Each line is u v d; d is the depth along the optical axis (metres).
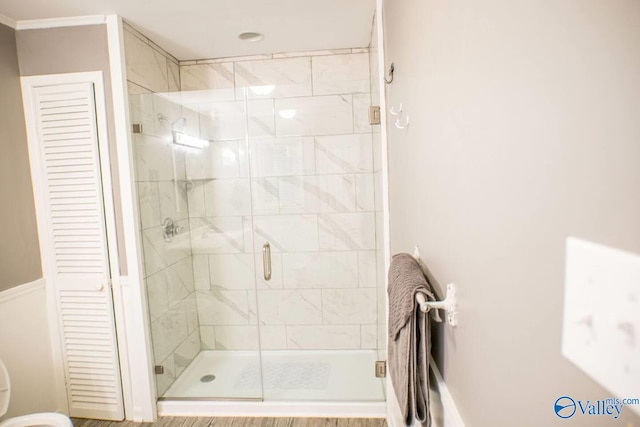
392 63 1.54
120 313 2.08
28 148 2.02
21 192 1.97
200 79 2.69
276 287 2.70
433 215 0.92
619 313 0.28
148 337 2.12
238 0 1.85
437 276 0.90
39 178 2.03
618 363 0.28
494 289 0.55
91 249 2.04
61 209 2.04
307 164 2.58
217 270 2.72
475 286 0.63
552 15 0.36
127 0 1.79
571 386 0.35
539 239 0.40
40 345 2.04
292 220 2.64
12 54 1.95
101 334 2.08
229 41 2.38
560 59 0.35
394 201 1.72
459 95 0.67
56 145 2.01
